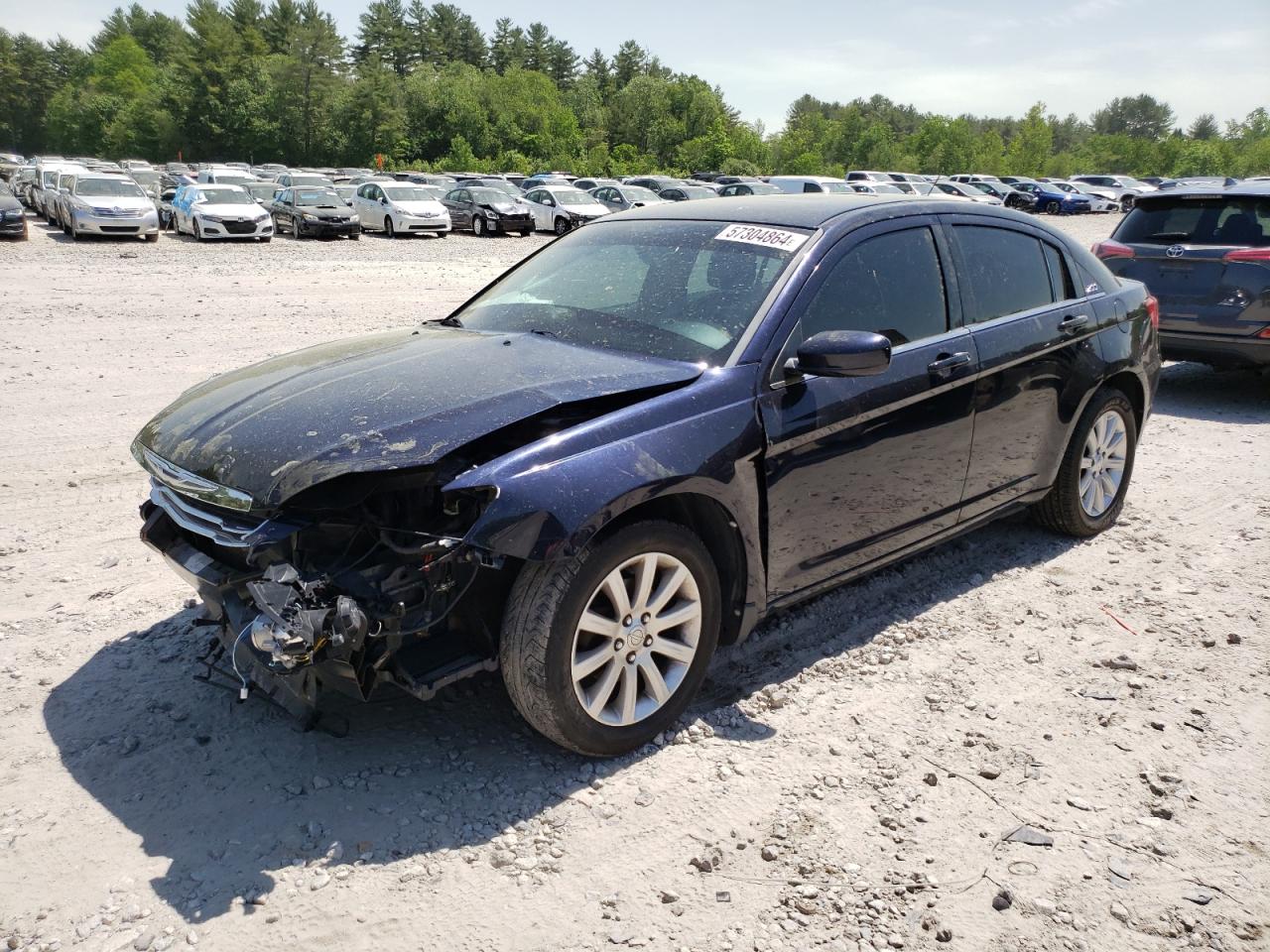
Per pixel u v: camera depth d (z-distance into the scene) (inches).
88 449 247.6
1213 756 125.8
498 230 1178.0
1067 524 195.3
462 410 113.7
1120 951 93.4
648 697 124.0
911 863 104.7
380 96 3941.9
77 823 107.9
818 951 92.4
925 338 152.9
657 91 4355.3
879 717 133.6
